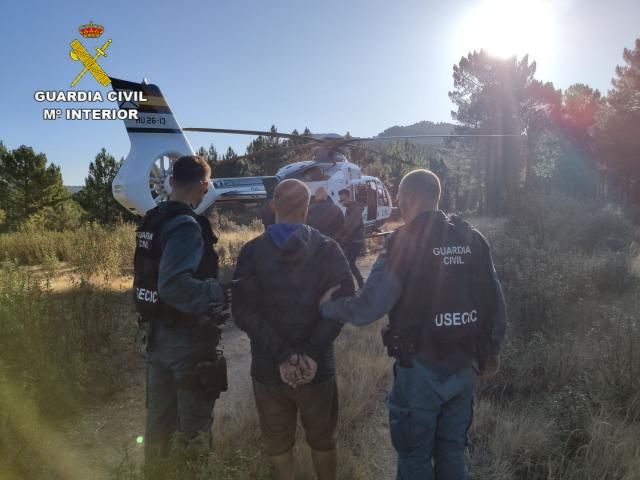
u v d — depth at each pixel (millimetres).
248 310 2305
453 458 2371
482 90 39219
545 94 39531
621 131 25953
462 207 52812
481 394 3877
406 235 2326
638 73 26156
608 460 2791
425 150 82375
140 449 3297
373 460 3207
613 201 23156
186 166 2551
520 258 7762
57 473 2908
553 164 42469
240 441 3205
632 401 3311
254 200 11250
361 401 3873
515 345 4535
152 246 2451
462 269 2332
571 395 3404
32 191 39188
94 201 40781
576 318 5289
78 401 3924
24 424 3119
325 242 2400
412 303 2285
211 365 2469
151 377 2639
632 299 6074
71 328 4816
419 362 2289
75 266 9898
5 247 12078
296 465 2879
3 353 3768
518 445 3064
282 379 2281
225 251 11172
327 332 2277
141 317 2602
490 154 39750
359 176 12852
